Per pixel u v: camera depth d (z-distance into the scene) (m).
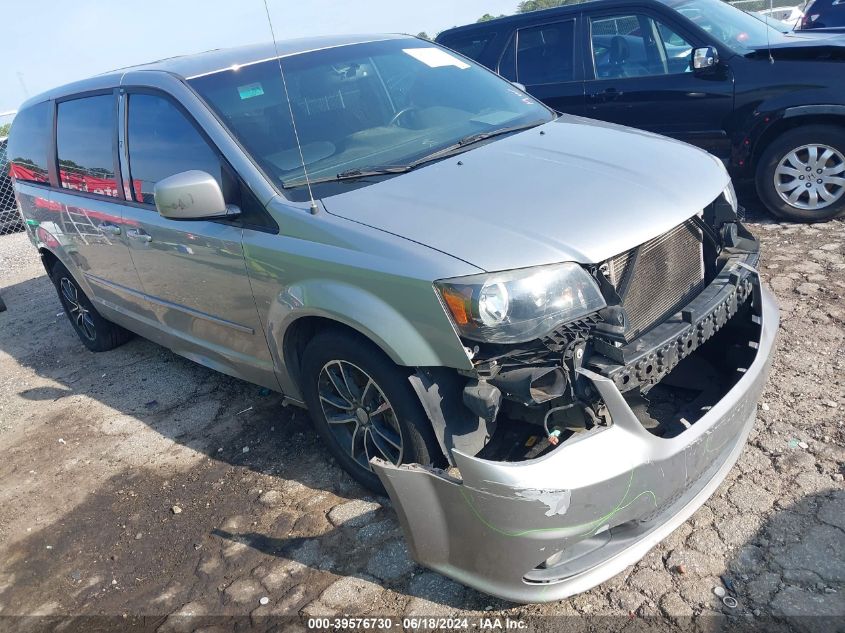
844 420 3.02
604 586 2.42
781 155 5.21
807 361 3.48
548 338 2.23
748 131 5.36
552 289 2.25
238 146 3.10
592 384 2.20
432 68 3.93
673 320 2.46
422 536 2.37
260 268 2.94
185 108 3.33
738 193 6.15
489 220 2.45
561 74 6.34
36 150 4.88
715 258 2.88
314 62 3.62
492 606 2.42
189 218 2.95
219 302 3.35
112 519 3.29
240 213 3.01
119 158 3.89
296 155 3.11
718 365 2.92
